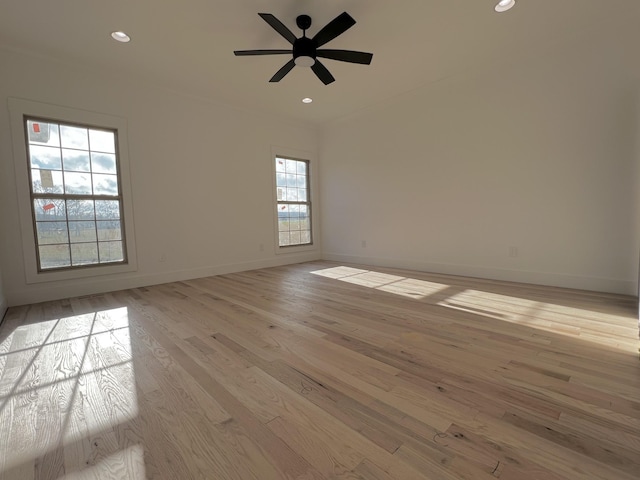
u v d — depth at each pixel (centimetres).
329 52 269
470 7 261
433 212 438
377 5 256
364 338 210
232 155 484
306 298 319
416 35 301
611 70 289
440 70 378
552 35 307
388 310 272
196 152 443
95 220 365
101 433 121
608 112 293
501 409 130
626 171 288
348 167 555
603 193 301
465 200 402
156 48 313
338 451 108
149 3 247
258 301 311
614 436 112
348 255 573
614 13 275
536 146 339
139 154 390
